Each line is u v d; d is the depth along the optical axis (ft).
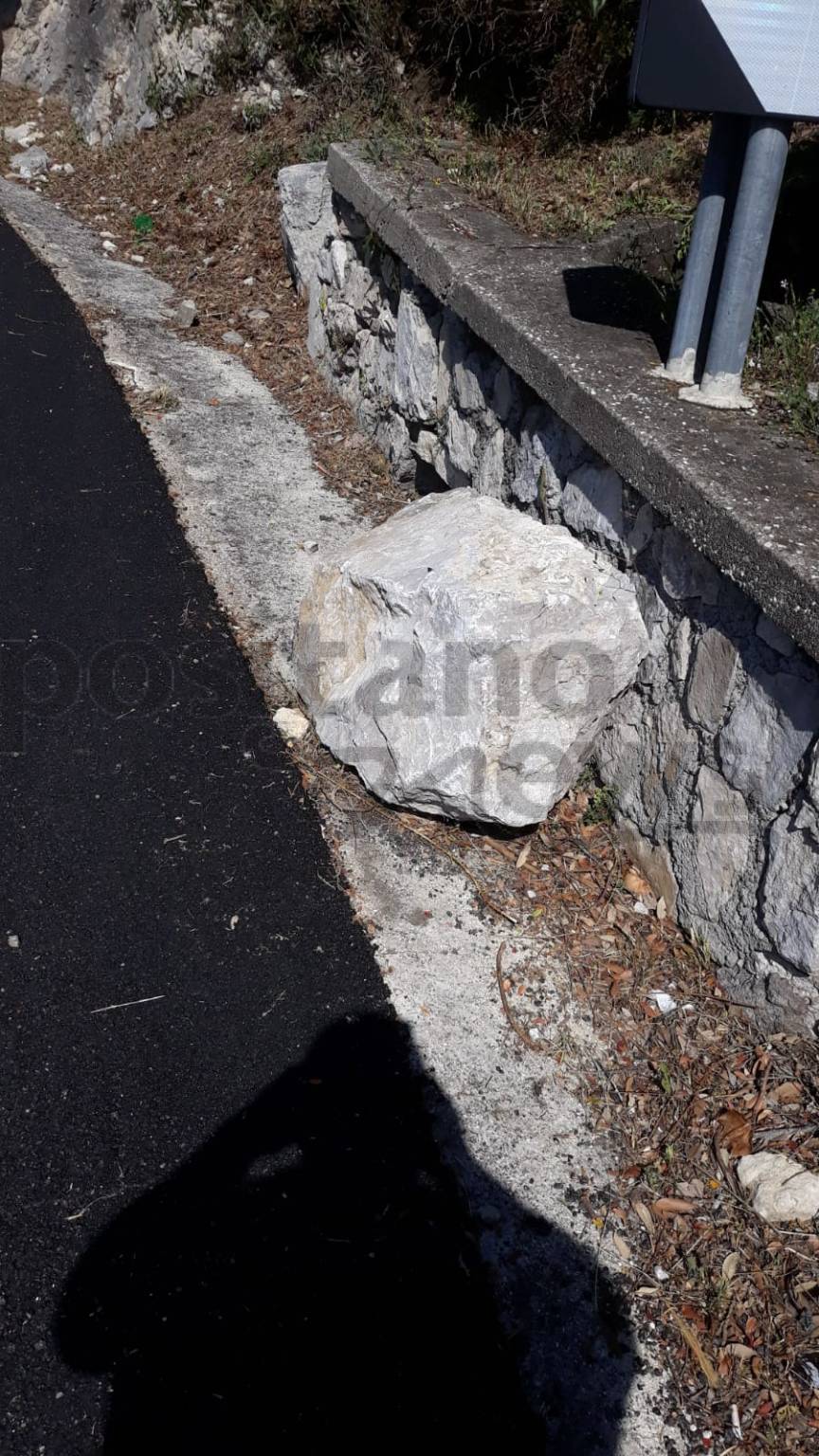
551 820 11.10
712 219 10.18
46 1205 7.64
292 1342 7.12
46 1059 8.53
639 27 9.77
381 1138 8.30
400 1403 6.89
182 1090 8.45
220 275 23.75
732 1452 6.85
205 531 15.29
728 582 8.87
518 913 10.21
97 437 17.25
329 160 18.65
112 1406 6.73
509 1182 8.13
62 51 35.37
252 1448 6.61
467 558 10.43
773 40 8.76
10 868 10.02
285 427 18.43
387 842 10.78
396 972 9.55
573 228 15.85
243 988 9.25
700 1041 9.13
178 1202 7.77
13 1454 6.47
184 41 28.96
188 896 9.98
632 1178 8.22
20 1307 7.11
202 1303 7.25
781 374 11.07
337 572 11.48
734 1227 7.93
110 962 9.32
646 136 19.54
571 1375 7.13
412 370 15.48
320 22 25.44
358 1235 7.71
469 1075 8.81
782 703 8.29
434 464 15.44
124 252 25.58
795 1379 7.14
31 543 14.56
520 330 11.75
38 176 31.09
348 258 18.28
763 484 8.95
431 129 21.26
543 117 20.03
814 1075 8.57
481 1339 7.24
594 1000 9.48
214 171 27.07
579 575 10.16
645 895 10.36
